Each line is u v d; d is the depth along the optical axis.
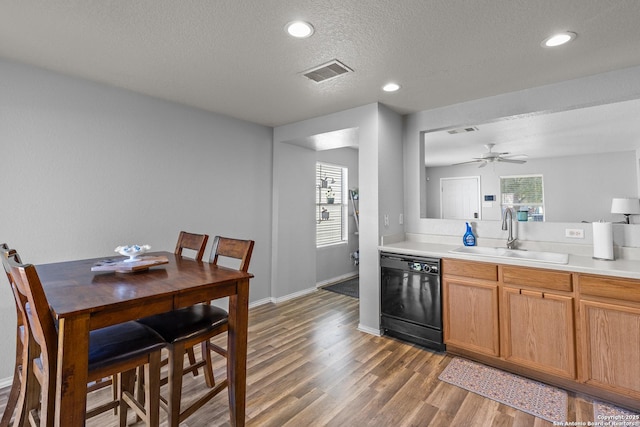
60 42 1.90
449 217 7.43
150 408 1.40
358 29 1.76
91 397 2.02
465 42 1.89
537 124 3.75
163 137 2.92
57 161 2.32
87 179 2.46
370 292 3.05
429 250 2.75
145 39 1.87
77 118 2.41
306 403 1.93
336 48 1.97
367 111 3.06
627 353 1.82
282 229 4.01
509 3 1.52
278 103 3.02
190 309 1.78
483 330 2.37
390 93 2.75
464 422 1.76
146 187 2.81
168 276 1.60
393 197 3.23
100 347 1.29
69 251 2.38
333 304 3.89
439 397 2.00
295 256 4.21
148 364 1.40
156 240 2.87
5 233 2.12
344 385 2.13
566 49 1.97
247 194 3.69
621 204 4.31
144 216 2.79
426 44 1.92
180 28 1.75
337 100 2.94
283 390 2.07
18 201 2.16
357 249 5.62
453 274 2.53
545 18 1.64
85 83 2.45
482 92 2.72
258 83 2.53
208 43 1.92
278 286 3.97
